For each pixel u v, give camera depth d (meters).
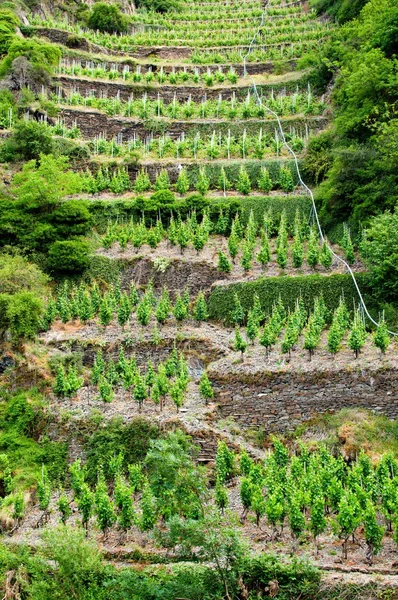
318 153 39.78
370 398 24.86
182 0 79.12
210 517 17.62
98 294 32.12
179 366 27.39
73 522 22.58
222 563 18.23
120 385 27.75
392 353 25.98
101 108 48.62
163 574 18.62
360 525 19.97
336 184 35.22
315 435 24.48
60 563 18.08
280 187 39.62
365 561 18.52
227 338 29.53
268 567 17.75
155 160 42.53
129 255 34.94
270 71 56.44
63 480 24.80
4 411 27.03
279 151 42.56
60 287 34.25
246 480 20.67
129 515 20.94
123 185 40.44
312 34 60.84
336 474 21.12
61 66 53.38
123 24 66.06
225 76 54.50
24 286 32.31
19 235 35.72
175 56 61.47
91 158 43.19
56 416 26.14
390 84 37.50
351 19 58.72
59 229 36.16
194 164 41.28
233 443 24.27
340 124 40.00
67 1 66.19
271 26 67.81
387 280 29.09
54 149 42.72
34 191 36.59
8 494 24.09
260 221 36.75
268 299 30.58
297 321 27.94
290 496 19.92
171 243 35.44
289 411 25.53
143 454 24.38
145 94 52.50
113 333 30.28
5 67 50.16
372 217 32.06
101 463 24.34
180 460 18.23
